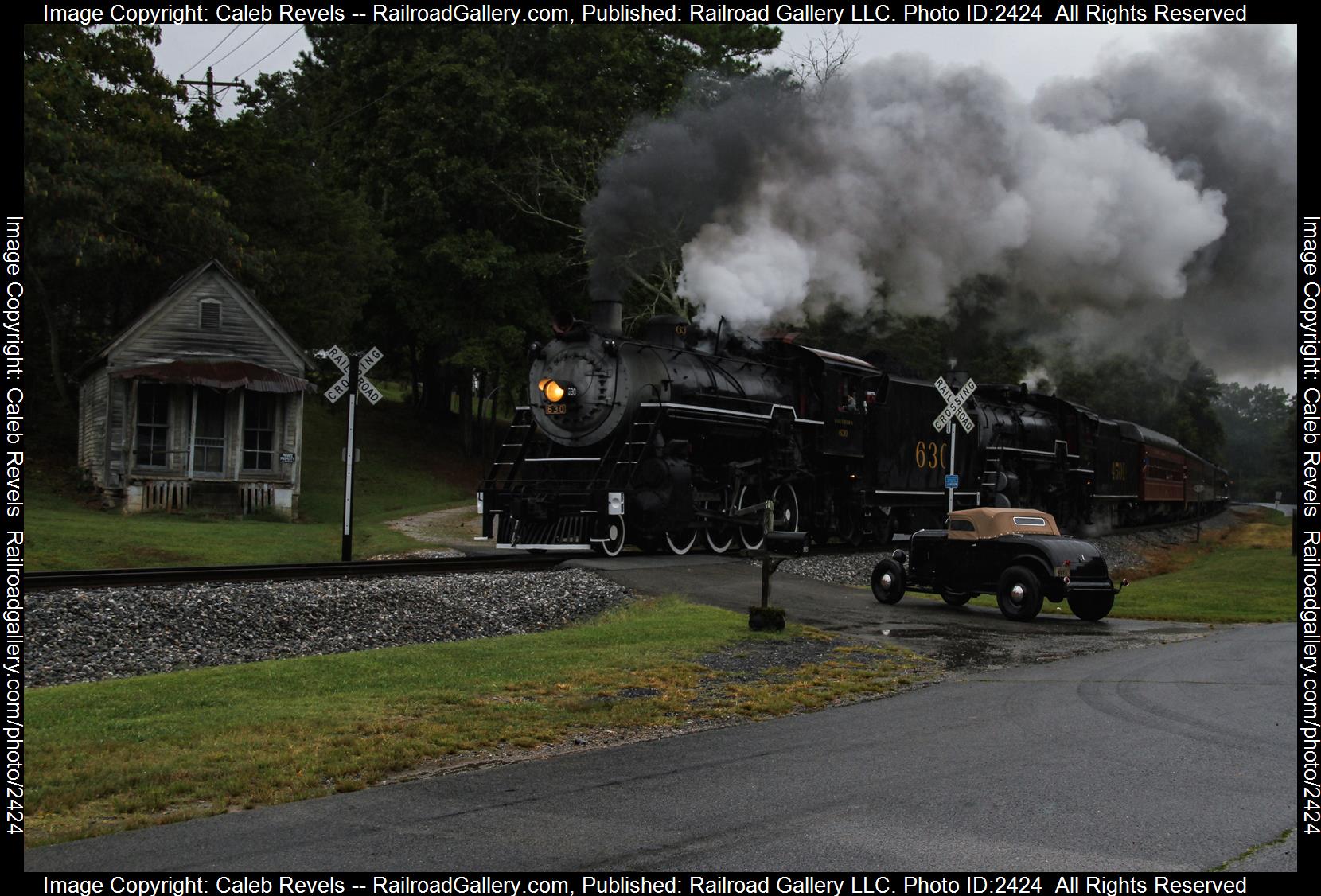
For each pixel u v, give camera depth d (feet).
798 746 24.17
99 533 68.95
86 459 101.40
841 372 78.02
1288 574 67.05
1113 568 79.10
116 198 94.94
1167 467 144.97
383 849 17.33
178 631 37.06
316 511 108.17
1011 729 25.90
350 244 124.16
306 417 156.04
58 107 93.86
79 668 32.60
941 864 16.63
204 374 94.17
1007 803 19.70
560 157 129.39
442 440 162.71
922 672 34.65
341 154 142.41
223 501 98.22
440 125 129.70
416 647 35.76
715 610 45.80
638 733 25.72
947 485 61.41
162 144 113.29
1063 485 104.68
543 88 130.11
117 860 16.79
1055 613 50.78
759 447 72.95
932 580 51.39
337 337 126.52
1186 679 32.86
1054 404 108.68
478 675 31.35
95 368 99.40
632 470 62.44
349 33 137.80
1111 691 30.78
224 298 99.19
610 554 63.05
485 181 129.80
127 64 112.98
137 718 25.55
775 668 34.12
